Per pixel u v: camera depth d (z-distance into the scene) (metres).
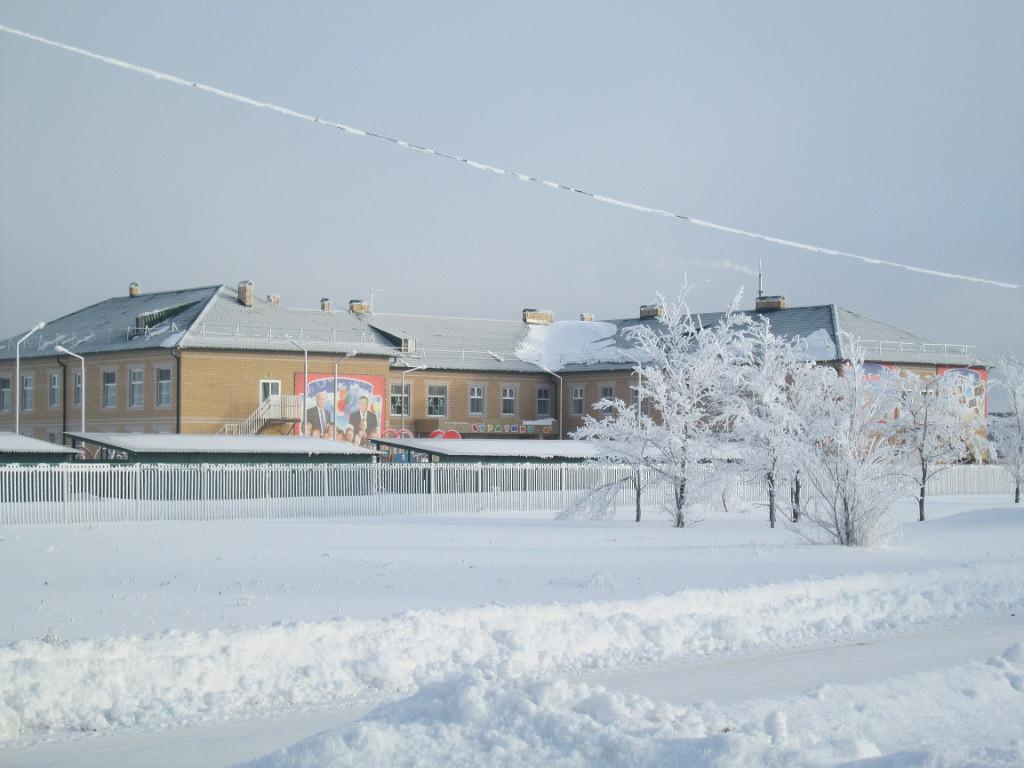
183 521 40.09
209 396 67.06
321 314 77.88
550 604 16.16
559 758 8.67
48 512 38.84
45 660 11.61
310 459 54.16
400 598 17.73
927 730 10.67
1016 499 58.62
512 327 91.31
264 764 8.74
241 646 12.70
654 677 12.99
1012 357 60.16
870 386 32.25
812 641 15.66
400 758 8.66
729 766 8.38
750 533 34.38
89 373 72.00
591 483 54.66
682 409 41.06
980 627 17.16
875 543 28.38
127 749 9.87
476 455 55.88
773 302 79.56
